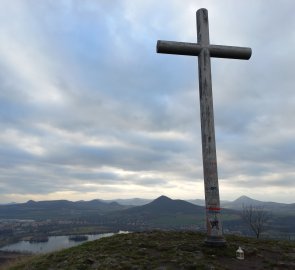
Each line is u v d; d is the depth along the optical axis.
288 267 4.92
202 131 6.04
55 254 6.77
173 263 4.93
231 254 5.35
